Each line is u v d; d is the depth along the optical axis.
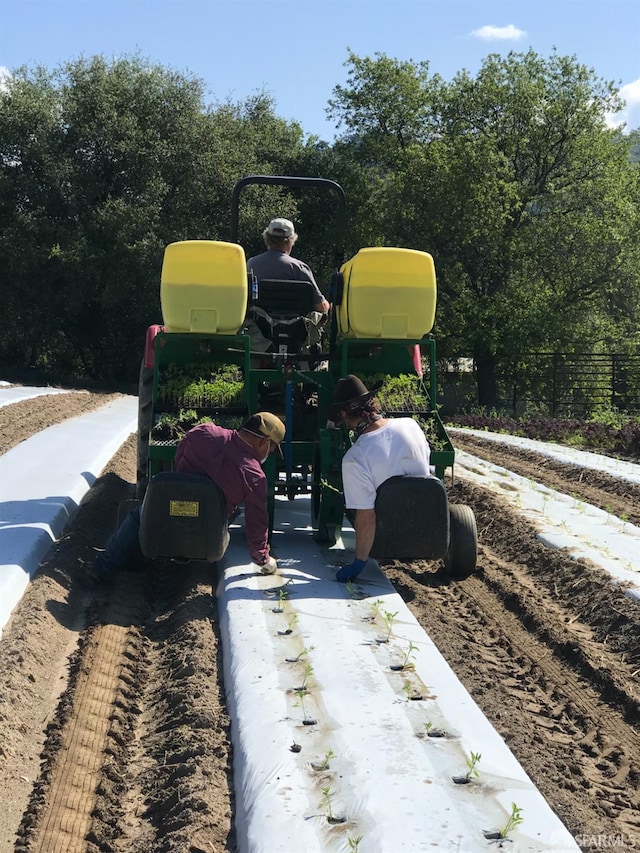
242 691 4.03
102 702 4.20
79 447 10.68
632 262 28.83
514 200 30.06
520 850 2.86
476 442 14.14
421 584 6.09
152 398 6.34
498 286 30.91
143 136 27.94
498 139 31.08
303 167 34.25
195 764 3.54
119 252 27.03
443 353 31.55
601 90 30.70
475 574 6.32
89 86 28.66
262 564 5.62
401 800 3.12
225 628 4.84
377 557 5.52
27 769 3.60
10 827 3.21
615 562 6.13
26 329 30.67
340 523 6.57
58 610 5.22
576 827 3.17
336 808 3.09
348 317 6.26
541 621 5.27
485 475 10.31
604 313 31.91
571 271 29.56
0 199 27.36
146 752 3.79
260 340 6.82
